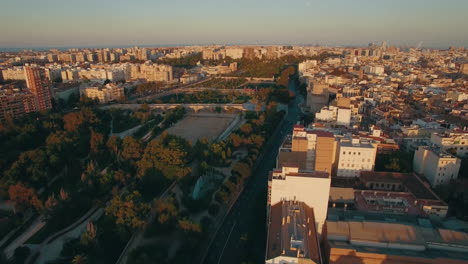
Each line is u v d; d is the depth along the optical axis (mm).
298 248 190375
